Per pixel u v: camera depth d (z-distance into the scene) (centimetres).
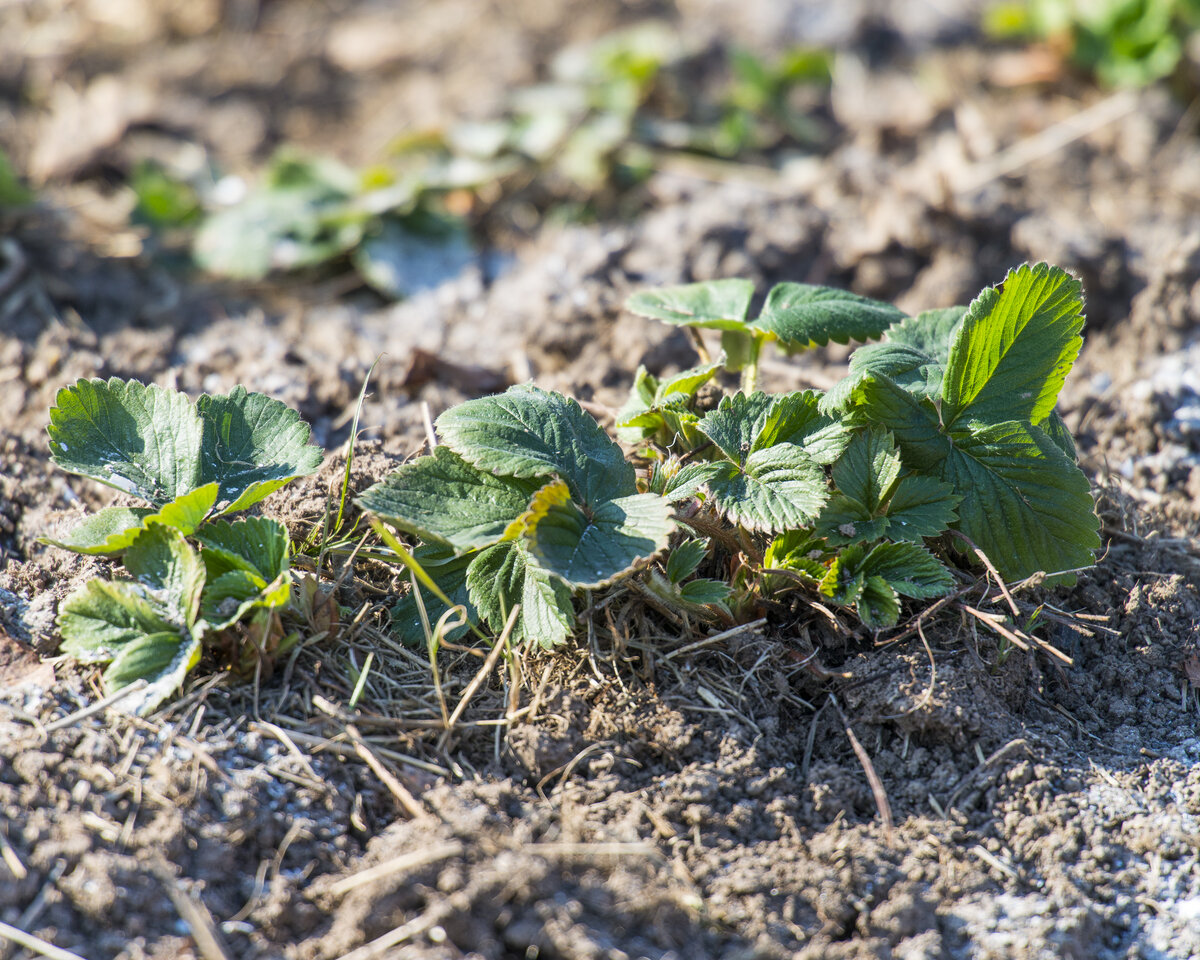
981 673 149
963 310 154
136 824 144
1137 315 165
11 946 142
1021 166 178
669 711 148
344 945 143
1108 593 154
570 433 150
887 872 145
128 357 164
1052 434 153
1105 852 146
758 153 186
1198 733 150
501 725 148
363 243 173
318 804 146
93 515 150
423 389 162
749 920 144
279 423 151
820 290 155
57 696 146
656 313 154
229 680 148
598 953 142
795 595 150
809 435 150
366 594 151
